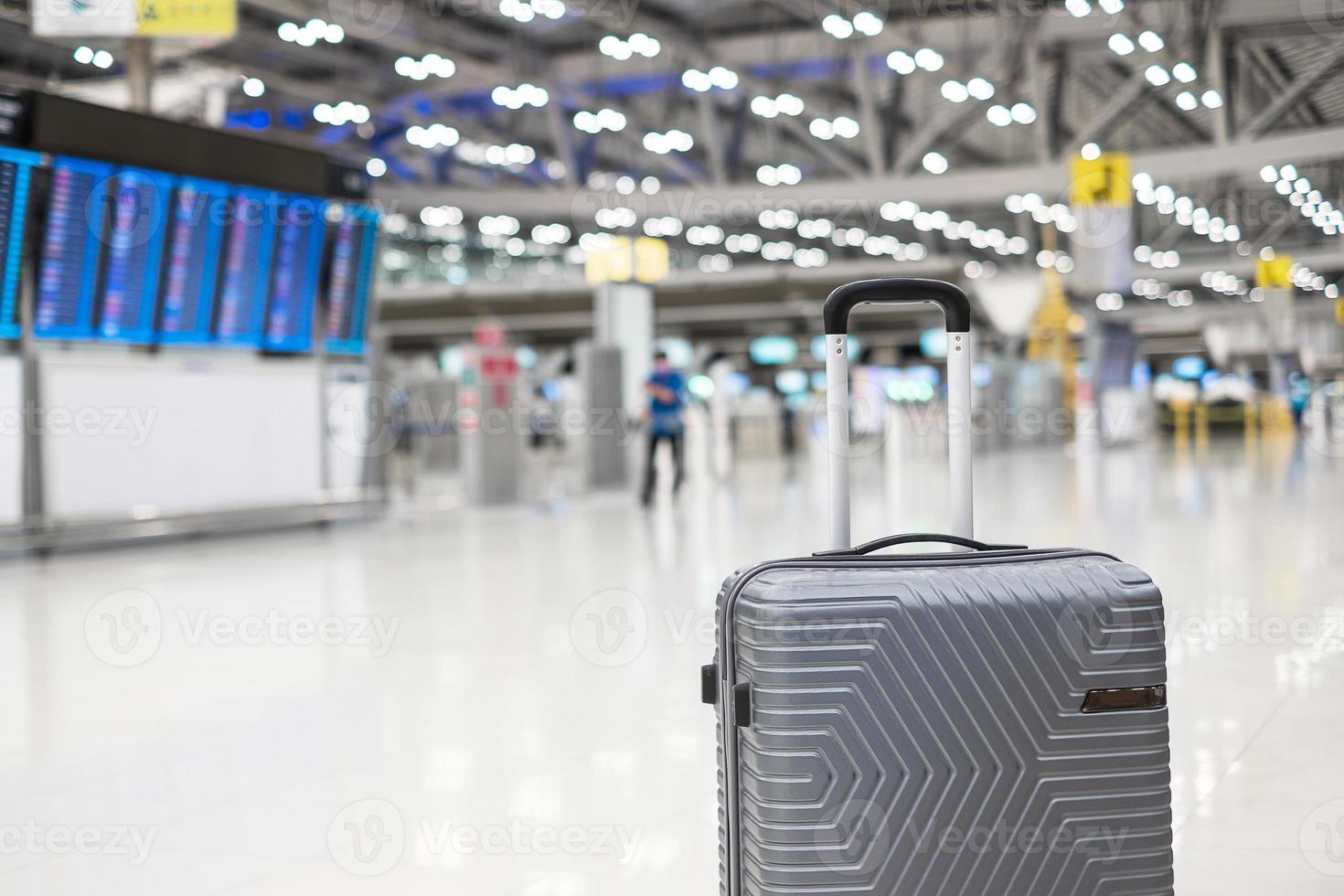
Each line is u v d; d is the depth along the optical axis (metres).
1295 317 28.78
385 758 3.74
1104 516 10.81
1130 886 1.91
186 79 17.70
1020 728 1.87
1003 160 24.66
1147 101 18.17
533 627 6.04
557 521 12.61
